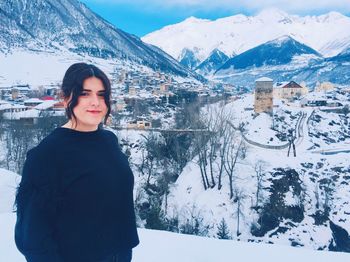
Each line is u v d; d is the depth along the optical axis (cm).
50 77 18212
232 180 3803
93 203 244
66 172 241
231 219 3488
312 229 3478
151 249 625
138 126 5847
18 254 587
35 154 242
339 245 3409
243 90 18475
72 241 240
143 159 4328
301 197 3681
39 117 6059
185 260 584
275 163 3969
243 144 4694
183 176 4144
